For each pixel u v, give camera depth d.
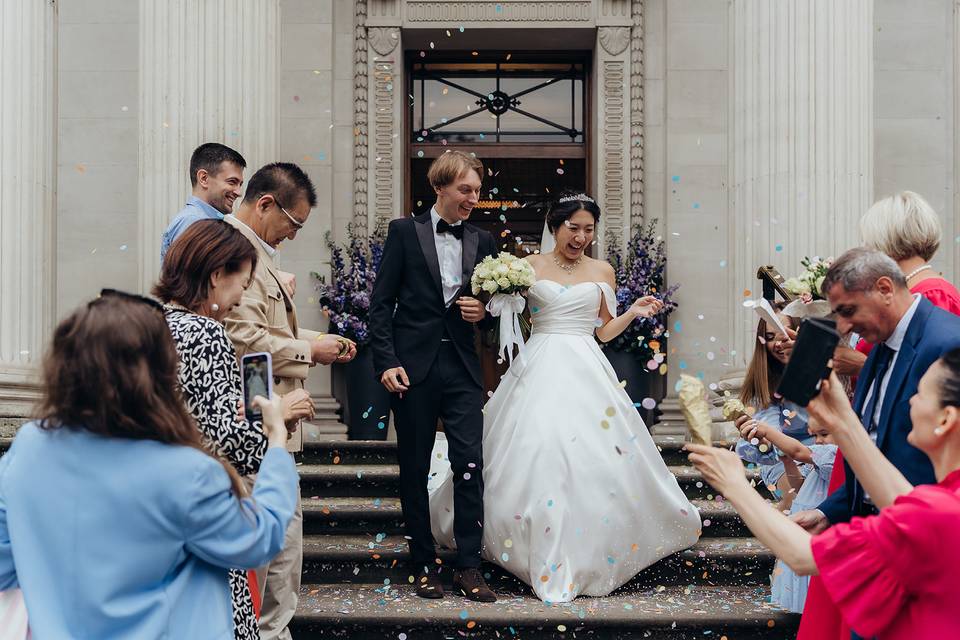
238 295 2.88
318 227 8.21
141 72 6.05
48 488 2.05
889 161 8.09
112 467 2.04
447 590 4.59
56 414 2.05
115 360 2.04
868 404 2.89
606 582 4.46
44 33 6.25
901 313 2.76
